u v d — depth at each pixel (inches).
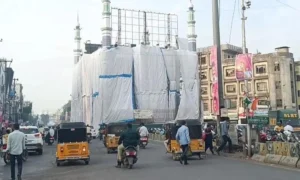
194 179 471.5
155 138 1788.9
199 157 775.7
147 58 2657.5
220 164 655.8
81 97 3120.1
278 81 2736.2
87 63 2918.3
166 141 864.9
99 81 2556.6
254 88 2812.5
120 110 2506.2
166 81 2699.3
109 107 2514.8
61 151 725.9
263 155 707.4
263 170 557.6
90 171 611.5
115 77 2556.6
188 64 2785.4
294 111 1574.8
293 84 2768.2
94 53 2743.6
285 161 623.5
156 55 2689.5
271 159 665.6
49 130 1517.0
